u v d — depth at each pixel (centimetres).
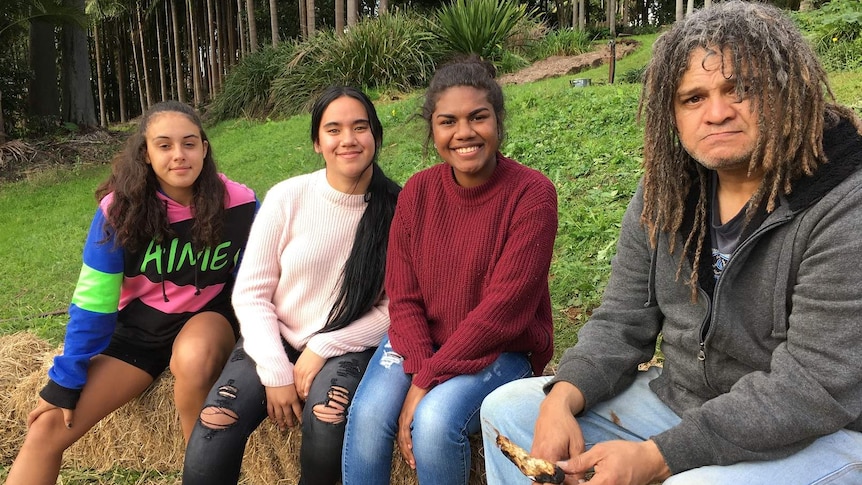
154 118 235
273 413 224
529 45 1365
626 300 191
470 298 213
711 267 166
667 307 179
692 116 159
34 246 602
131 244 234
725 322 161
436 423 188
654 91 168
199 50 2578
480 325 201
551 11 2616
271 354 224
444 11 1252
